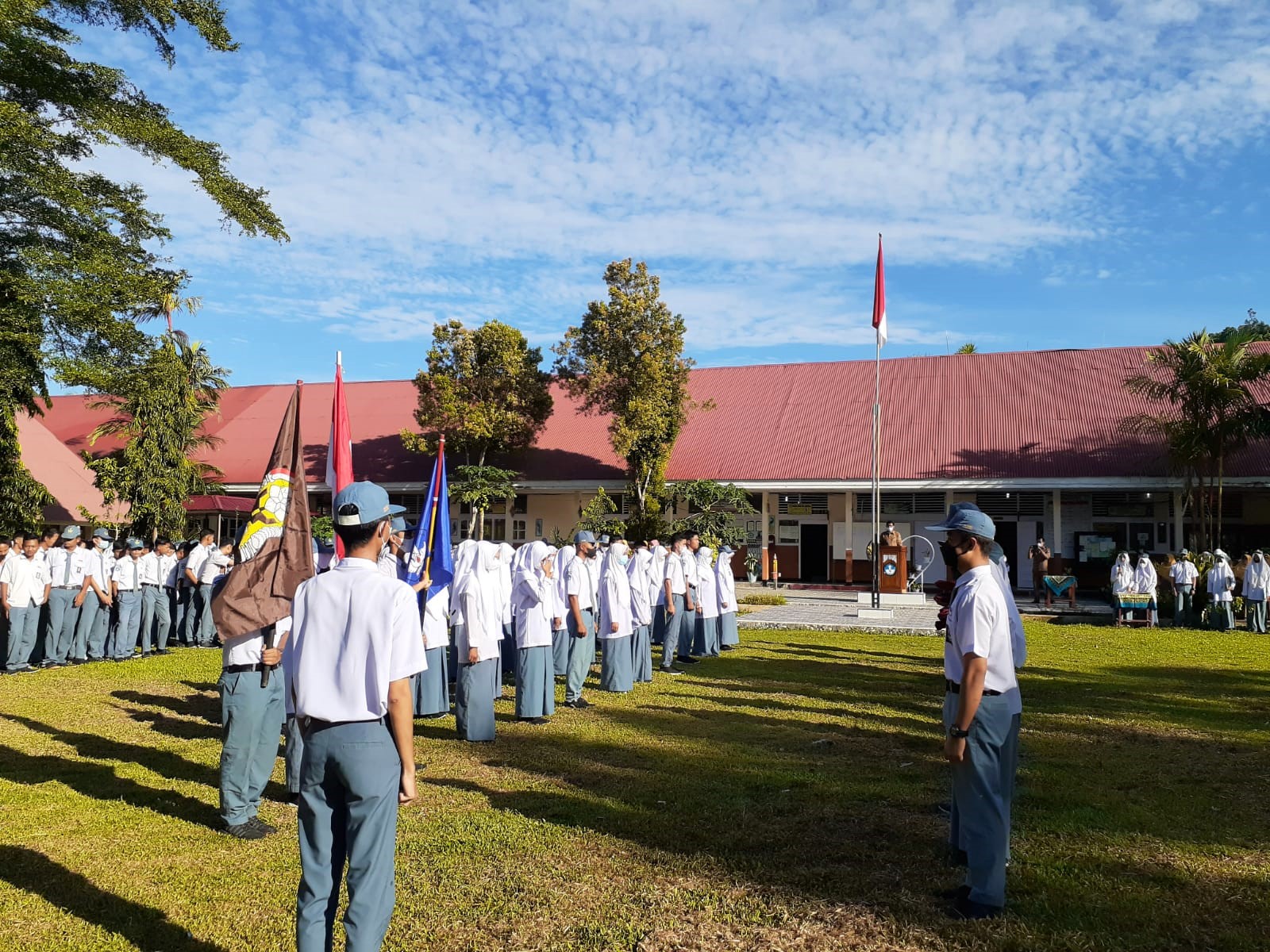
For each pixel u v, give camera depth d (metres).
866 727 9.51
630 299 29.50
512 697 11.81
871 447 32.28
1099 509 30.36
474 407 30.50
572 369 30.78
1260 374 23.66
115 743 8.74
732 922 4.70
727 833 6.07
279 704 6.45
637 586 12.77
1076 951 4.36
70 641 14.37
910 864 5.50
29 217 19.92
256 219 19.66
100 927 4.62
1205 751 8.43
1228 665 14.64
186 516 28.45
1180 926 4.64
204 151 19.48
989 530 4.84
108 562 15.19
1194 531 26.41
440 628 10.09
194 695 11.45
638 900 4.98
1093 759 8.10
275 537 6.56
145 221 20.52
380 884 3.62
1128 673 13.68
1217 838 5.98
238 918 4.75
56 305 18.50
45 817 6.43
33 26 18.31
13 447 20.88
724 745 8.67
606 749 8.55
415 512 34.94
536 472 33.59
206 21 18.94
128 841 5.96
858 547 32.53
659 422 29.25
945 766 7.84
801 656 15.59
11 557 13.60
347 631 3.72
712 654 15.53
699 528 29.12
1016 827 6.20
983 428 31.89
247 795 6.19
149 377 22.39
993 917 4.74
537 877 5.27
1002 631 4.81
